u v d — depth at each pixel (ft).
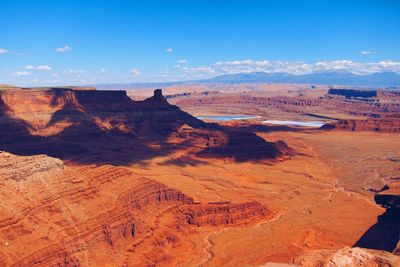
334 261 251.19
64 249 295.69
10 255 271.08
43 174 339.16
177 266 333.01
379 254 261.65
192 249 364.38
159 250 351.46
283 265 269.23
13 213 293.84
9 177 315.58
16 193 310.45
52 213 316.60
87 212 334.85
